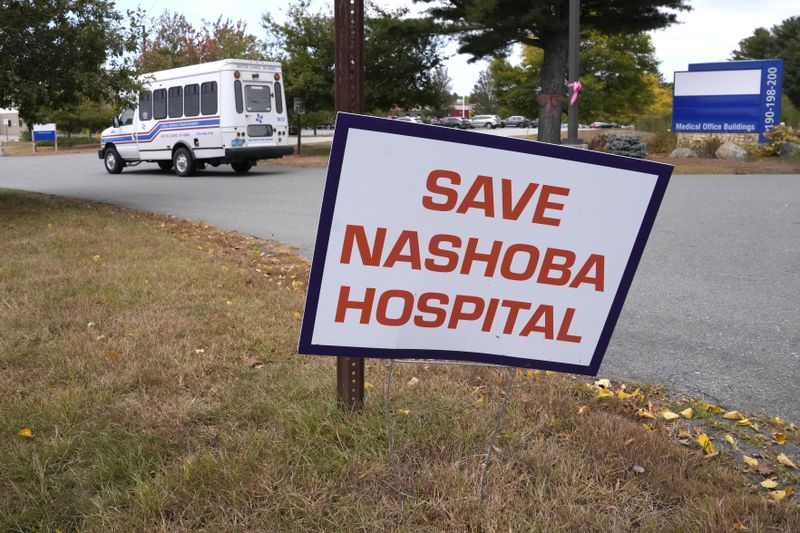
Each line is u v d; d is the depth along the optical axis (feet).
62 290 17.99
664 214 32.37
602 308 8.69
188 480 8.90
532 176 8.28
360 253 8.27
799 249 24.07
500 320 8.62
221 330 14.94
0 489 9.00
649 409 11.73
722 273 21.16
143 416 10.85
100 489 8.97
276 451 9.63
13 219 32.30
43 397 11.48
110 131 67.72
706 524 8.04
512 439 10.18
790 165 57.16
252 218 34.35
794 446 10.46
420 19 74.13
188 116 59.82
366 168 8.08
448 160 8.17
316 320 8.38
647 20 72.64
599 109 116.16
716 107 69.87
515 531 8.02
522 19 65.72
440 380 12.31
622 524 8.20
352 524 8.19
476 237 8.39
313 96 86.48
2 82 35.50
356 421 10.43
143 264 21.30
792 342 15.10
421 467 9.43
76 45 37.47
